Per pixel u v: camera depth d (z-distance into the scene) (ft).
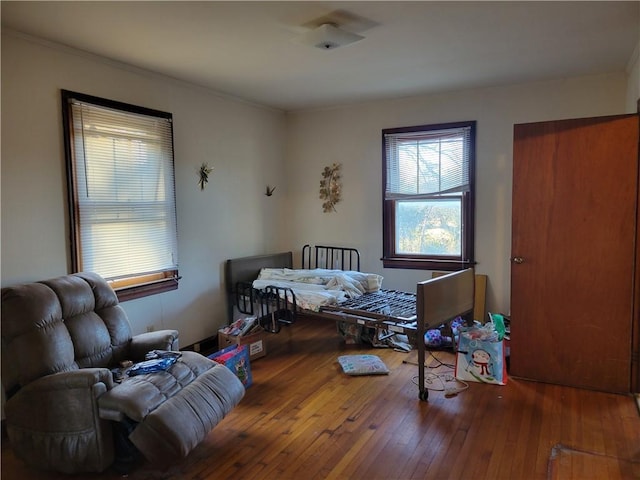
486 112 14.25
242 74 12.34
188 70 11.89
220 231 14.57
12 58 9.06
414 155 15.39
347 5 8.06
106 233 10.98
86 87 10.45
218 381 8.71
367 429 8.93
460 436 8.59
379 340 13.65
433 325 10.34
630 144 9.77
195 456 8.11
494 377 10.84
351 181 16.65
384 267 16.24
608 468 7.52
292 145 17.66
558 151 10.36
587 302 10.36
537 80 13.37
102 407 7.38
